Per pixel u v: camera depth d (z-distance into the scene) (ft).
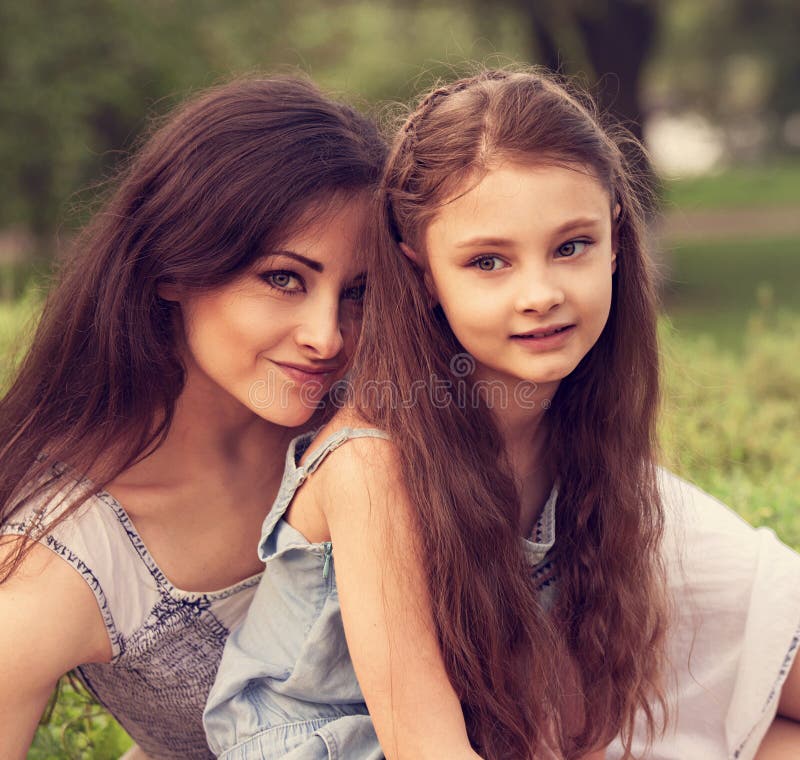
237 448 9.36
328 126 8.50
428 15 67.92
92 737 11.29
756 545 9.96
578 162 7.36
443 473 7.81
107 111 47.44
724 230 89.25
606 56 55.62
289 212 8.04
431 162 7.52
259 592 8.91
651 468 9.08
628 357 8.69
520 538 8.36
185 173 8.32
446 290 7.62
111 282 8.63
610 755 9.61
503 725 8.07
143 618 8.86
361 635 7.61
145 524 8.96
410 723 7.55
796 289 57.72
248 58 48.44
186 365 8.89
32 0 44.68
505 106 7.47
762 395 20.17
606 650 8.70
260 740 8.13
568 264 7.45
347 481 7.77
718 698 9.64
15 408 9.31
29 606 8.23
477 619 7.84
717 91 147.74
